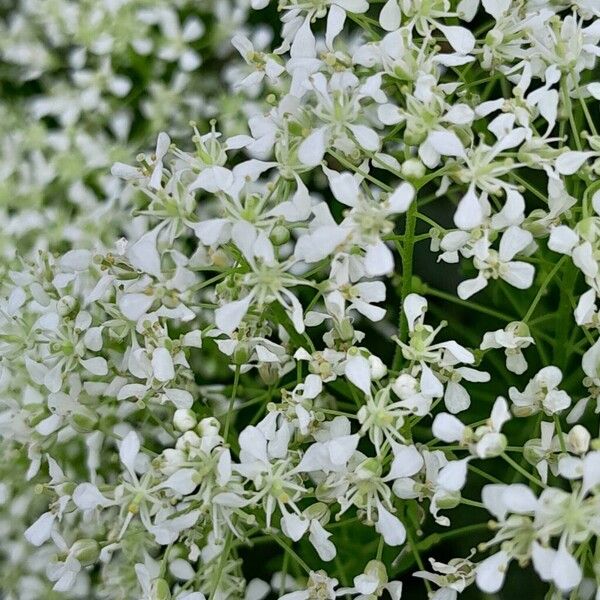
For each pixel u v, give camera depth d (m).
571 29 0.17
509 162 0.16
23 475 0.19
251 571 0.19
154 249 0.17
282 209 0.17
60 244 0.20
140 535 0.18
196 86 0.22
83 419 0.18
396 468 0.16
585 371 0.17
